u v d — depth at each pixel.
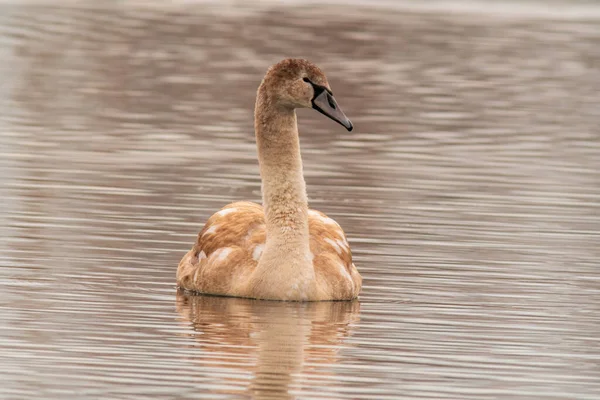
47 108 28.88
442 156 25.05
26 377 11.47
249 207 15.81
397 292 15.17
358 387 11.48
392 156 24.88
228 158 23.88
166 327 13.37
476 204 20.47
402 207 20.05
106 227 17.86
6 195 19.55
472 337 13.28
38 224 17.81
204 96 32.06
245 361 12.19
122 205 19.33
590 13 61.88
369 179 22.39
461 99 33.47
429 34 48.69
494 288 15.41
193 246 15.93
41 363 11.89
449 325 13.74
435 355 12.59
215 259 15.05
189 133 26.61
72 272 15.47
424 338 13.20
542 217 19.64
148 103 30.50
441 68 39.88
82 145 24.50
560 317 14.17
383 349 12.75
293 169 14.94
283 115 15.05
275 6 57.16
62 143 24.59
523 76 38.97
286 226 14.81
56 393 11.06
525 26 53.75
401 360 12.38
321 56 41.09
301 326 13.59
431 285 15.50
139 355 12.27
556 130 28.92
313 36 46.25
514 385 11.67
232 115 29.30
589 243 17.95
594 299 15.01
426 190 21.50
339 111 15.02
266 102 15.02
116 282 15.19
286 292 14.65
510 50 45.28
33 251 16.33
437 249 17.33
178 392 11.18
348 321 13.85
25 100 29.78
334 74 37.16
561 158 25.22
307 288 14.63
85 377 11.52
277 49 42.16
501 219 19.38
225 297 14.85
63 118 27.61
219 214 15.62
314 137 26.95
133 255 16.47
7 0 52.88
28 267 15.59
